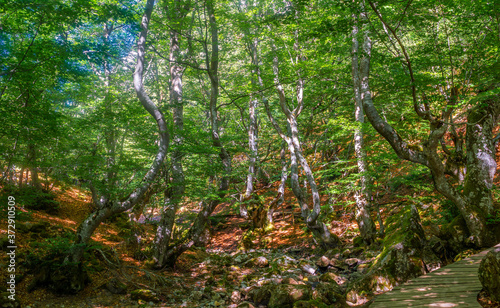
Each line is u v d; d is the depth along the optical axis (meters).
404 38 14.42
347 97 15.24
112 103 11.88
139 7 10.74
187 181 10.12
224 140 11.42
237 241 16.08
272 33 12.57
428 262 7.67
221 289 9.03
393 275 7.24
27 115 7.32
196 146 9.65
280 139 18.41
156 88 18.58
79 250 7.74
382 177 12.48
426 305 5.13
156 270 10.06
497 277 4.94
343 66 13.71
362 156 11.16
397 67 9.80
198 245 15.95
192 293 8.63
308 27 11.48
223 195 11.34
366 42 10.54
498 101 8.37
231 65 19.09
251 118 17.59
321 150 17.09
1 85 7.47
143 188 8.34
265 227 16.47
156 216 17.11
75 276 7.47
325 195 18.16
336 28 7.80
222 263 12.05
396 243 7.80
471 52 8.77
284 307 7.40
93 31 12.63
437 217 10.86
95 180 8.12
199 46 14.77
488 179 8.23
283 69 12.72
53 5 7.10
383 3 7.54
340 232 13.88
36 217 10.47
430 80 8.83
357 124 10.70
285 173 16.86
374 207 12.52
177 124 10.98
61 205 12.91
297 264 11.16
